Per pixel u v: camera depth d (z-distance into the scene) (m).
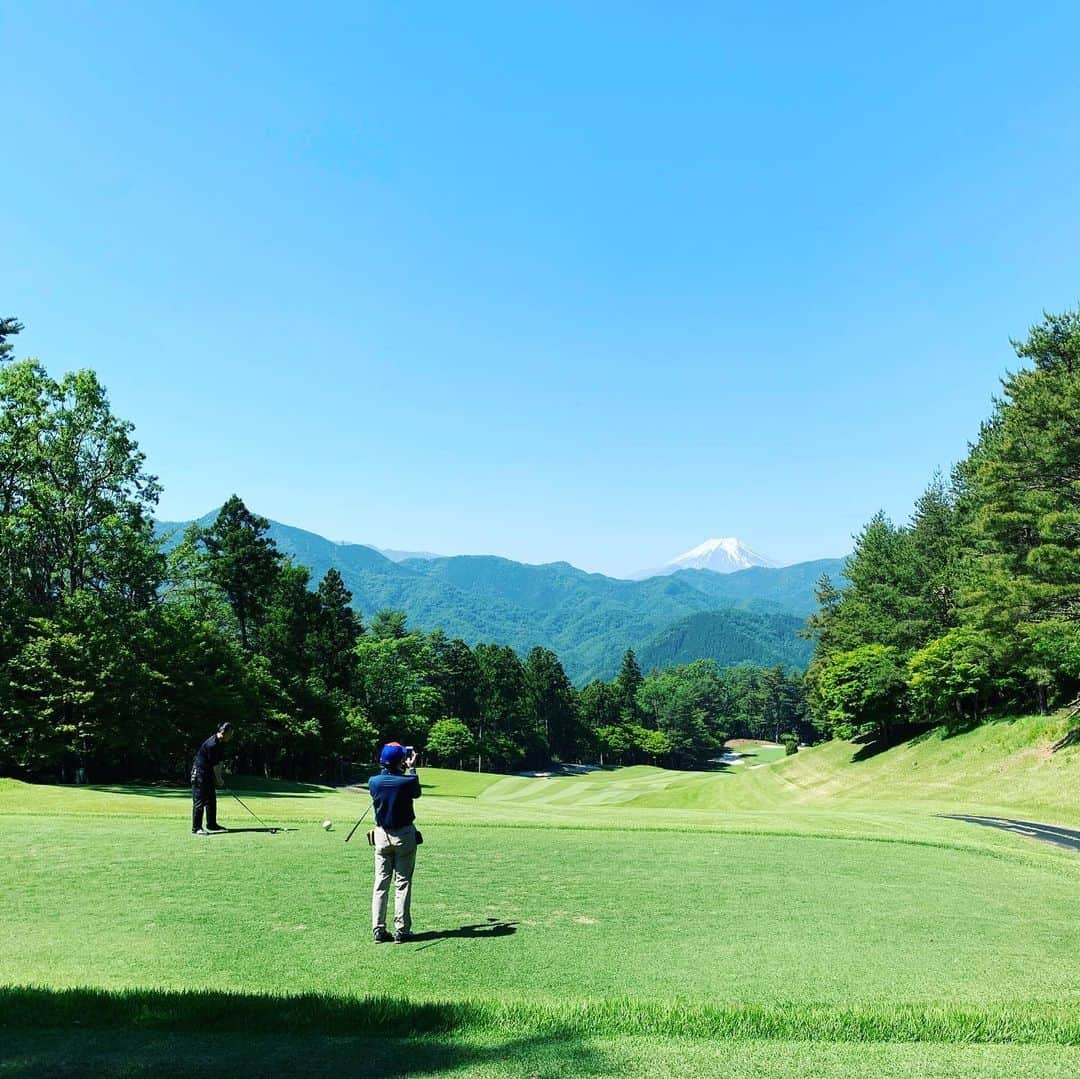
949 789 41.06
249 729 50.81
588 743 142.75
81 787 34.59
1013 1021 6.10
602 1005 6.32
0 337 24.78
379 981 7.16
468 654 123.31
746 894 11.09
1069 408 33.25
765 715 194.88
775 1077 5.04
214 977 7.20
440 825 17.59
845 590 85.38
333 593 77.62
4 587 41.56
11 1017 5.85
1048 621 35.81
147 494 44.78
